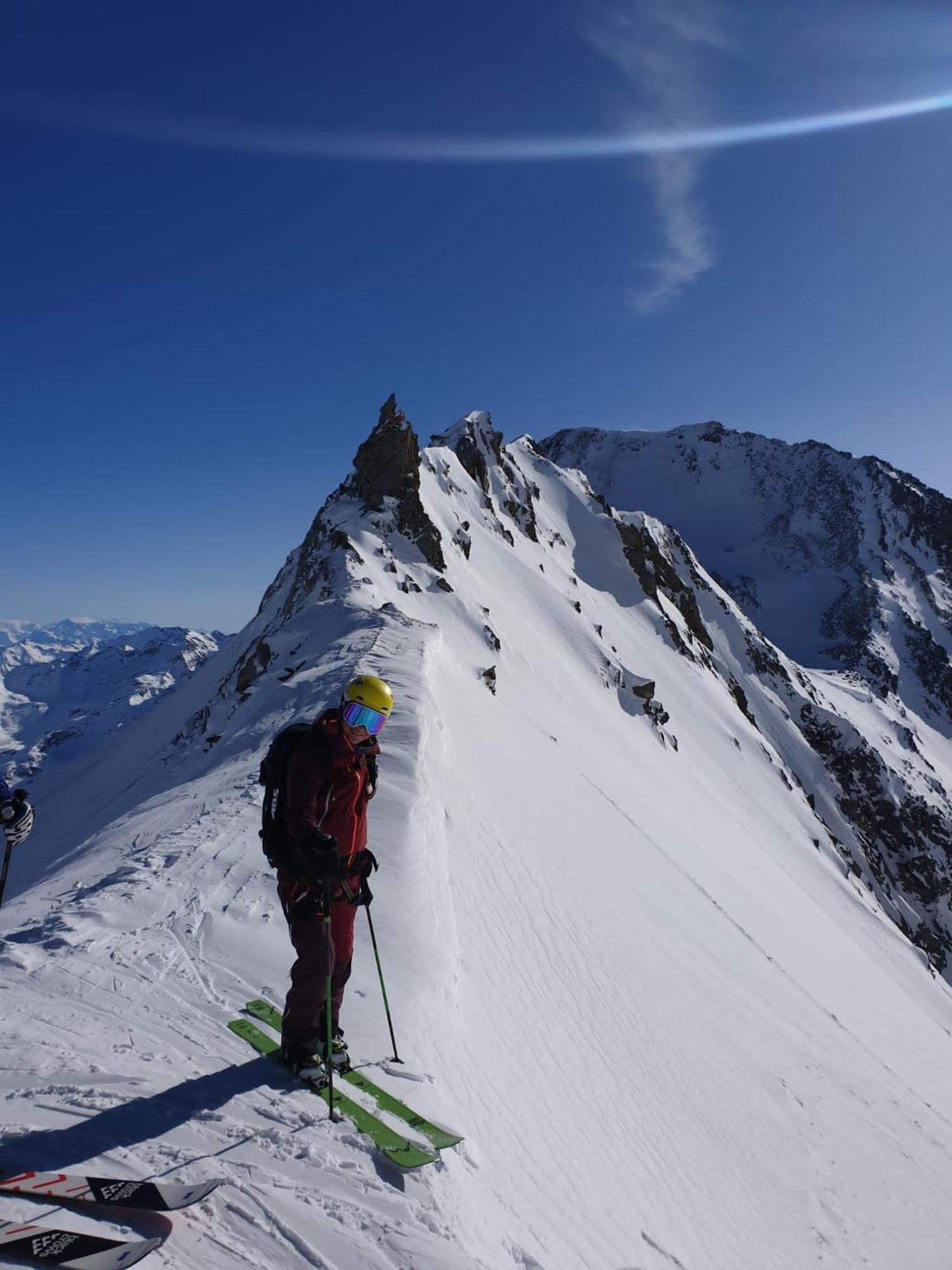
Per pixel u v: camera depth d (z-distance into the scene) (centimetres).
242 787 1381
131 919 707
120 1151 396
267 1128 440
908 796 11231
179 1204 361
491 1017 870
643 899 2116
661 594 11112
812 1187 1259
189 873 834
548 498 11756
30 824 448
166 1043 510
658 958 1745
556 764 3108
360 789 506
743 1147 1193
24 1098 426
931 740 15550
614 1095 981
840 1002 3216
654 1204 794
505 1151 607
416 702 1772
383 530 5478
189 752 3073
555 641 7094
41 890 1117
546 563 9306
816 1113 1595
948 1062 3544
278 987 612
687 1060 1338
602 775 4022
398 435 5756
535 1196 584
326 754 489
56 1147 389
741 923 3072
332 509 5766
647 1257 661
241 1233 362
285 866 487
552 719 4512
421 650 2638
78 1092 438
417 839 1097
